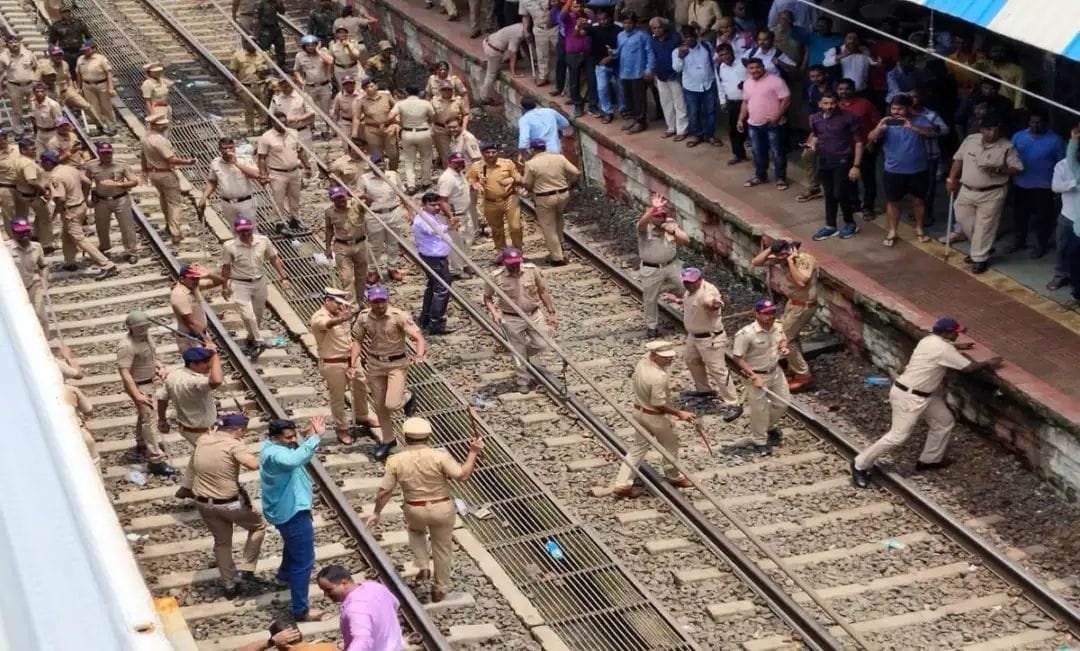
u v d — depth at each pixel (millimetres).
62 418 4699
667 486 20266
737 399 22906
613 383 23438
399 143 32719
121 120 35125
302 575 17031
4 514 4246
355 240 24828
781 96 27188
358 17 36969
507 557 19109
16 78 34250
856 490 20469
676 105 30203
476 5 36719
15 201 27656
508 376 23906
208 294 26281
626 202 30562
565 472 21094
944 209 26422
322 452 21203
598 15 31688
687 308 22250
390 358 20438
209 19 41594
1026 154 23484
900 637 17359
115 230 29047
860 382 23188
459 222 27094
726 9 32656
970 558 18844
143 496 19906
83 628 3865
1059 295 23062
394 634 14602
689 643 17203
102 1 43406
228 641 16859
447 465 17047
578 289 27016
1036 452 20250
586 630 17609
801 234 25859
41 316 23078
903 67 26312
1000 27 20219
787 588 18281
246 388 23031
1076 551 18844
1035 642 17203
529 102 28781
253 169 26688
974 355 20859
